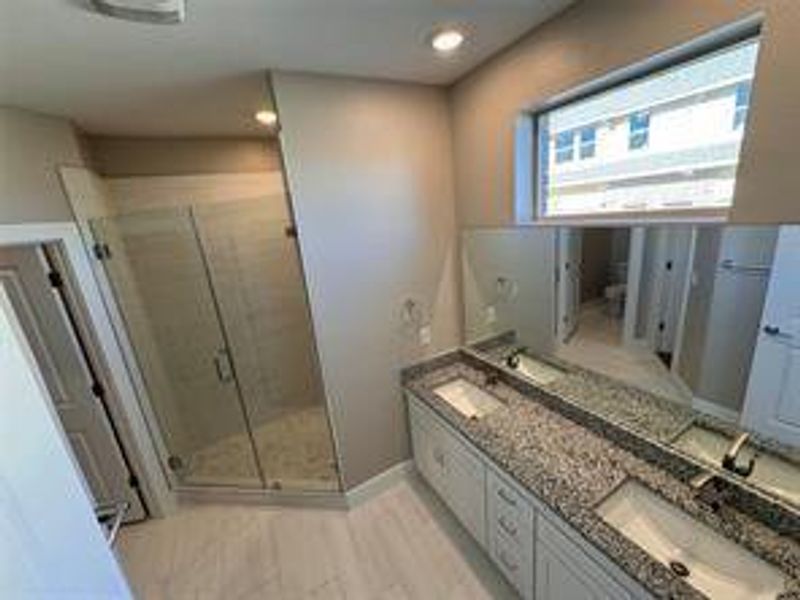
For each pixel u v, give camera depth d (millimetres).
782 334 1256
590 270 1866
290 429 3359
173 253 2852
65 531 802
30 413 758
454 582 2066
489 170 2232
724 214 1337
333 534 2443
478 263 2553
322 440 3199
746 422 1400
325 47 1703
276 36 1562
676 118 1415
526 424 2002
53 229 2129
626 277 1719
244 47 1628
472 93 2219
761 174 1109
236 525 2598
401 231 2457
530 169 2064
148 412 2699
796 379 1252
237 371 3188
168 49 1570
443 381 2643
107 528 1083
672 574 1148
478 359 2703
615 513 1487
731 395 1428
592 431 1874
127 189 2961
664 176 1501
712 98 1301
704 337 1473
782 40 1017
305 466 2938
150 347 2824
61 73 1675
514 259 2275
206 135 3090
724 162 1307
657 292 1617
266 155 3385
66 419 2416
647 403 1738
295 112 2008
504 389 2416
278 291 3242
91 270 2355
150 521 2695
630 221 1641
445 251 2654
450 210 2607
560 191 1974
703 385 1507
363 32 1602
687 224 1437
